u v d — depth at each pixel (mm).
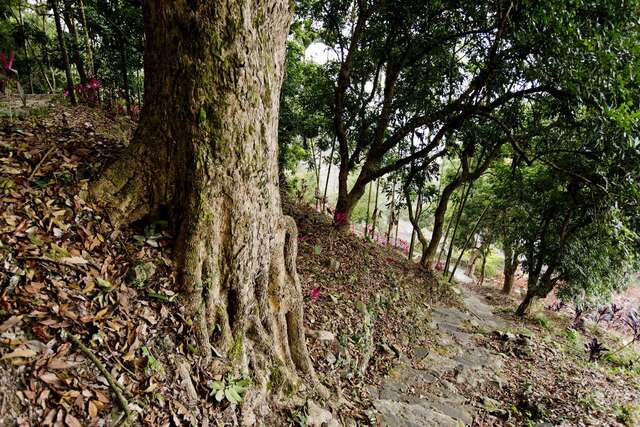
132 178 2137
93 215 2010
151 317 1864
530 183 8695
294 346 2906
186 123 1973
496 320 8617
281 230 2615
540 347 6746
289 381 2547
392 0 5688
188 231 2047
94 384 1456
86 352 1480
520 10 4324
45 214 1858
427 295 7879
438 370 4785
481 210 13016
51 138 2549
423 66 6246
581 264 8305
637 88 4164
